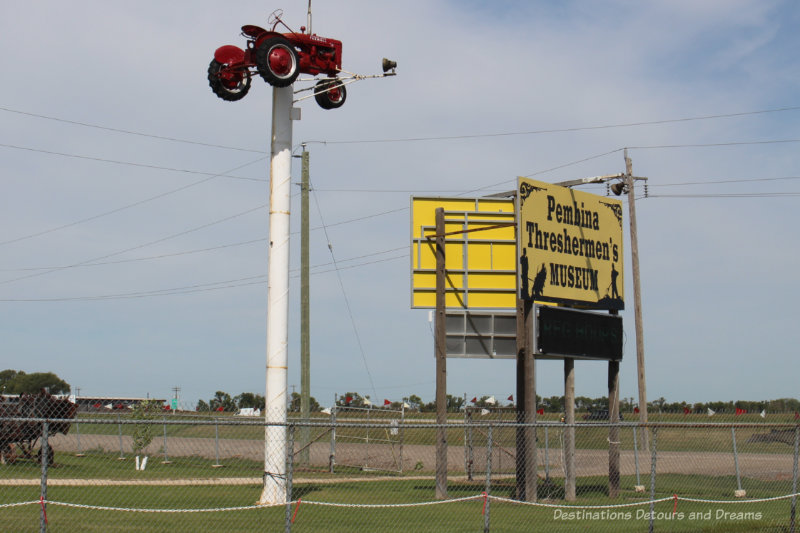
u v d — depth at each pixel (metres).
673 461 28.23
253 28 17.33
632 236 34.12
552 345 17.44
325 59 18.11
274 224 16.91
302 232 27.69
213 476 19.95
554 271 18.34
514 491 19.05
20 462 21.56
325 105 19.23
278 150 17.09
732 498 18.06
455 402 42.16
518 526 13.44
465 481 21.53
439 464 17.42
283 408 16.20
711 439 34.56
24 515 13.03
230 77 18.25
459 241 19.69
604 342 19.20
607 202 20.27
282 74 16.75
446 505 15.98
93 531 11.66
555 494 18.88
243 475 20.45
